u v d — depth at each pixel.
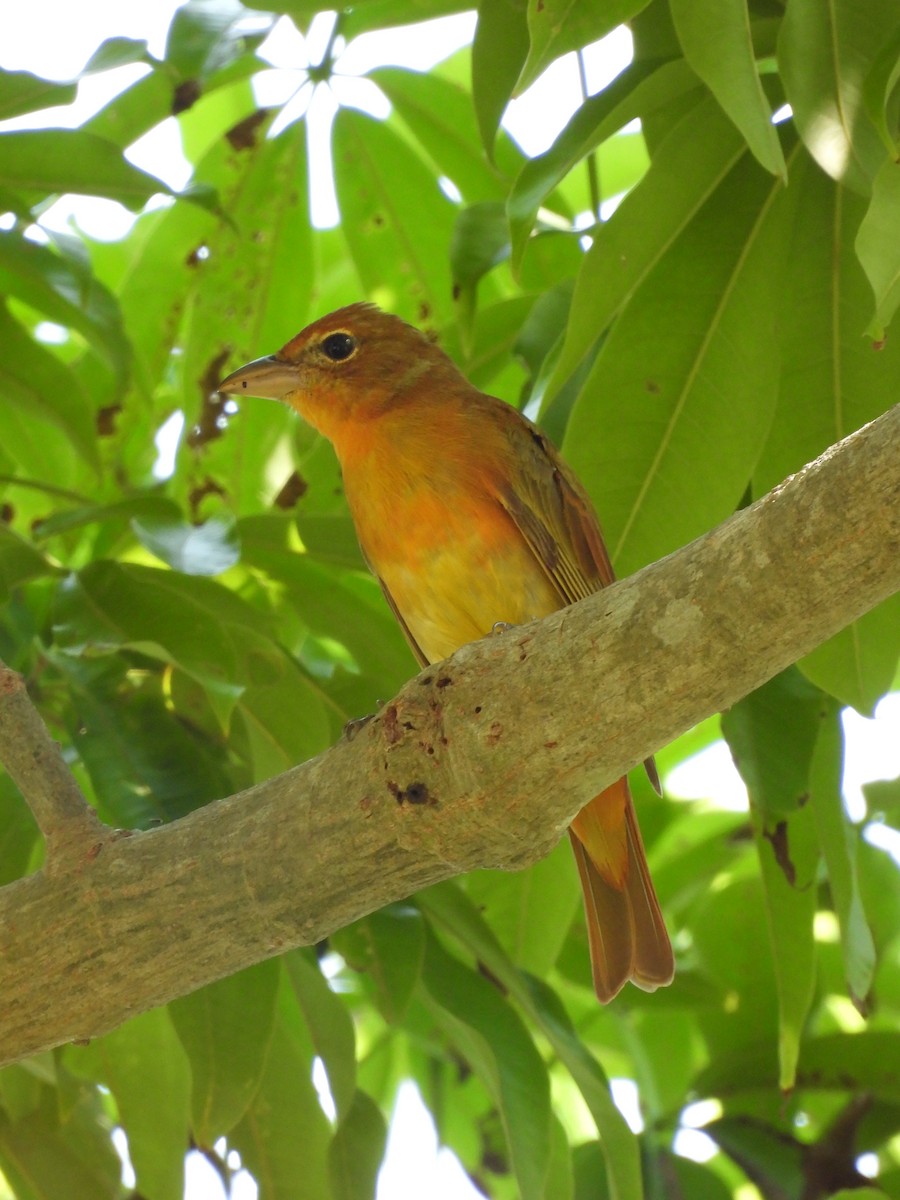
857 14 6.08
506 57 6.94
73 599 7.21
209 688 6.86
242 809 5.88
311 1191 8.01
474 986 7.61
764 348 6.89
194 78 7.73
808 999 7.69
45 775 6.02
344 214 9.87
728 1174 10.69
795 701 7.71
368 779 5.63
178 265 10.02
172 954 5.86
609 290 6.72
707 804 11.23
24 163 7.63
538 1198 6.95
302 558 8.51
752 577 4.83
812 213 6.88
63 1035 5.99
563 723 5.28
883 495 4.55
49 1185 8.41
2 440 10.21
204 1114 6.79
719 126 6.68
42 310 8.58
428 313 10.10
